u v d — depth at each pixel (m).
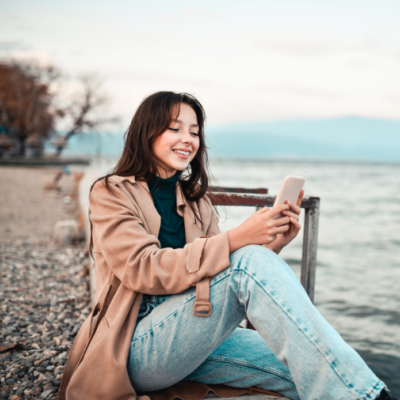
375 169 75.81
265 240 1.46
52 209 10.62
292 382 1.60
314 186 31.45
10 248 5.69
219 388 1.67
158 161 1.77
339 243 9.46
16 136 45.72
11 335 2.68
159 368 1.48
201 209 1.92
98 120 48.25
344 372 1.24
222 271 1.44
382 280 6.07
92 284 3.34
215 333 1.45
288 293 1.34
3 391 1.96
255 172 49.50
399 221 13.70
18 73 44.41
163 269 1.45
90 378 1.47
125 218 1.55
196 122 1.78
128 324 1.51
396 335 3.94
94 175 15.70
